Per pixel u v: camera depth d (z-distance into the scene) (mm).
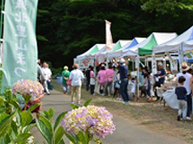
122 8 30625
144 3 23766
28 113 1964
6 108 2838
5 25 3982
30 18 4273
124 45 15461
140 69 11188
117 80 11273
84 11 31391
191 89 6852
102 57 15258
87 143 1596
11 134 1846
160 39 12320
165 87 9477
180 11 24359
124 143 4789
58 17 32219
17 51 4090
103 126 1535
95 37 30703
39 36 31438
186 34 9227
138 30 28859
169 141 4922
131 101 10578
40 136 4930
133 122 6617
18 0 4121
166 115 7551
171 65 13898
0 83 3887
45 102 10141
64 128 1587
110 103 9969
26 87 3197
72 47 30578
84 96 12586
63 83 13539
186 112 6766
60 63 34688
